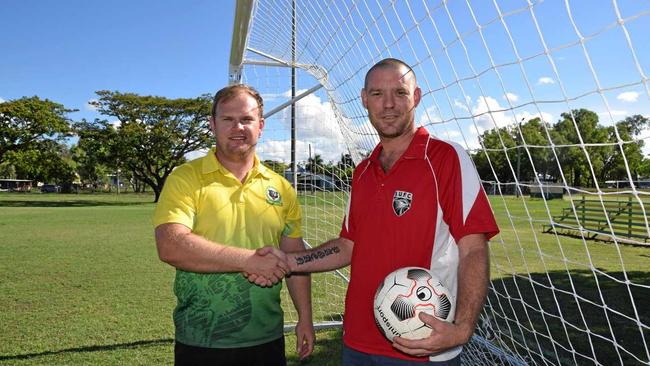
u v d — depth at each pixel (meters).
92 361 3.89
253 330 2.26
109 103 38.44
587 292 6.45
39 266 8.23
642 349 4.18
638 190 2.04
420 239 2.00
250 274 2.09
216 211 2.26
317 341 4.49
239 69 7.23
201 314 2.21
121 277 7.28
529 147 2.41
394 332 1.85
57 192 69.56
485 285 1.80
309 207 6.42
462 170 1.98
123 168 41.19
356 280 2.14
